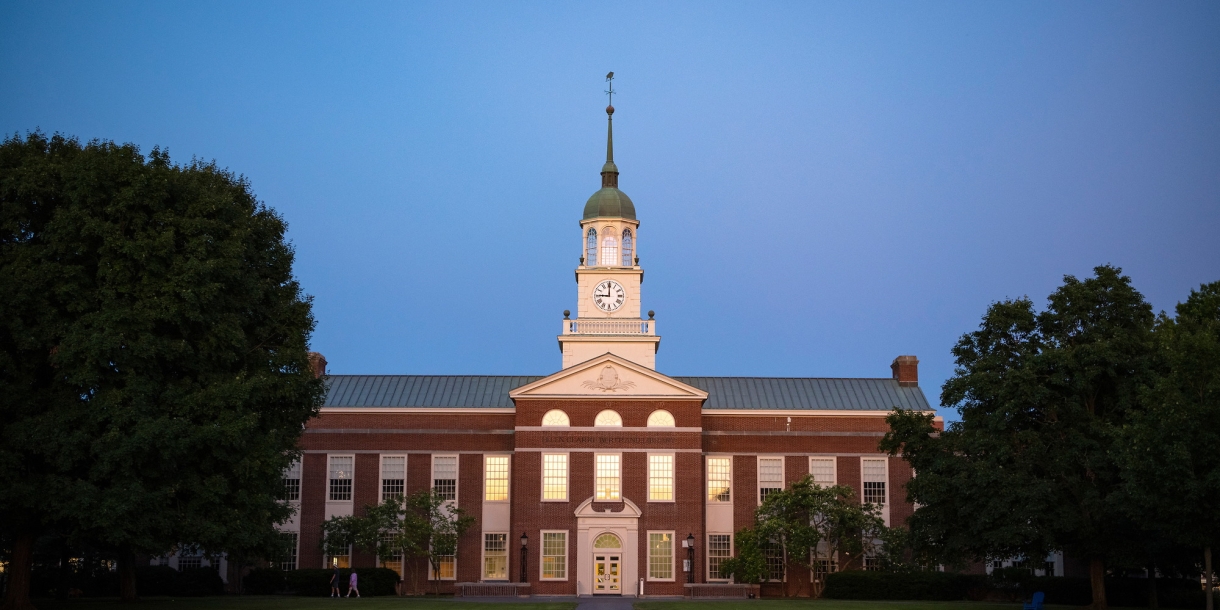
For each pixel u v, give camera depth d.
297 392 51.88
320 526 77.75
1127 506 49.34
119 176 45.75
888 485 79.31
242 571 75.06
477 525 77.75
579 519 74.44
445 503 77.69
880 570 73.94
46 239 44.97
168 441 43.28
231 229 48.59
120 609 50.16
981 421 57.94
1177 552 54.62
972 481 55.41
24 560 46.62
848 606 57.81
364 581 73.50
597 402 76.00
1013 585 72.12
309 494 78.19
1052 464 55.09
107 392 43.81
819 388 84.88
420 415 79.56
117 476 43.50
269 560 54.88
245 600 59.16
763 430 79.88
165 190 46.12
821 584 76.25
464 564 77.19
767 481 79.19
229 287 48.81
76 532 44.50
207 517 46.34
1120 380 55.72
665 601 64.25
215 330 46.88
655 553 74.38
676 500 74.94
